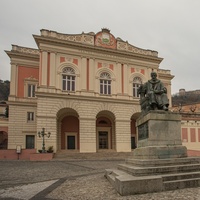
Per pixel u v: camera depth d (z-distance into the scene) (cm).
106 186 939
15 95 3756
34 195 847
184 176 855
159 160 937
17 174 1499
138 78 3925
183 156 1015
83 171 1584
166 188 800
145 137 1082
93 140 3366
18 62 3869
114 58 3769
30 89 3881
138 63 3931
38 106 3152
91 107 3447
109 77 3722
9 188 1021
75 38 3572
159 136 1030
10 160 2725
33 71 3928
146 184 778
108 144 3878
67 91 3391
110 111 3572
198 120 3947
